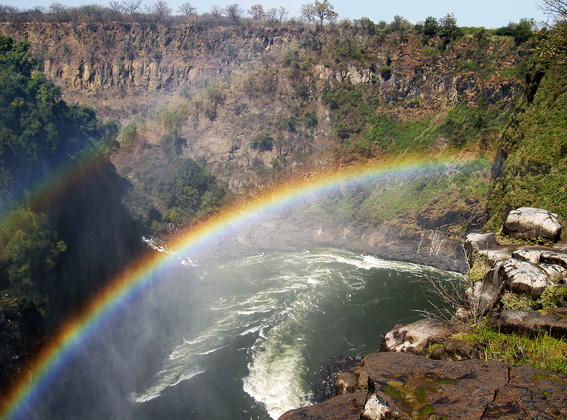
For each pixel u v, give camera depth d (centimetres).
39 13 10688
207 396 3042
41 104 5350
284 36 10100
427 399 799
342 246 6019
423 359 977
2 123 4531
